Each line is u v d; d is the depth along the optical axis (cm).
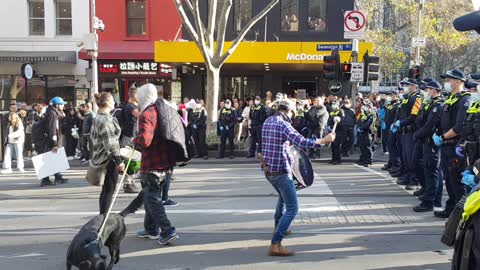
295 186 612
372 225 714
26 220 768
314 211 799
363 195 923
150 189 617
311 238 652
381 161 1464
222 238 659
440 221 732
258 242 640
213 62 1644
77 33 2295
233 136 1560
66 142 1587
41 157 1055
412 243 628
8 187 1064
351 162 1438
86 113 1297
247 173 1222
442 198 888
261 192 964
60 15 2314
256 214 787
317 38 2223
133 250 611
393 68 3866
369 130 1345
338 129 1373
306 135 1473
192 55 1911
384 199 888
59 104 1083
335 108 1388
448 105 716
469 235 320
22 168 1310
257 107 1531
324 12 2228
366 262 559
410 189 965
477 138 584
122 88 2258
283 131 568
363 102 1653
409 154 942
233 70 2278
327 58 1504
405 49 3962
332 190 971
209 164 1431
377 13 3738
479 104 598
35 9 2317
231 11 2225
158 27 2266
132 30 2291
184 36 2255
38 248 627
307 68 2155
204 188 1011
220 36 1627
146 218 652
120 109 914
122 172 686
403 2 3509
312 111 1470
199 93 2319
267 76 2297
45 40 2295
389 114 1169
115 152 668
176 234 634
